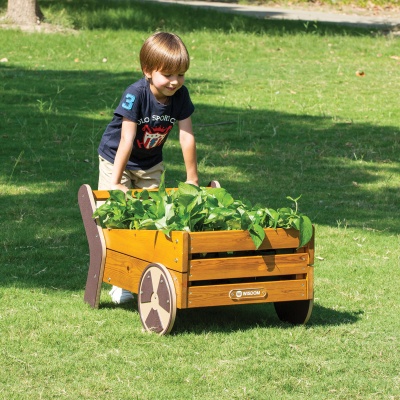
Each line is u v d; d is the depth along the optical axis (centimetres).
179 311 616
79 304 617
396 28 2664
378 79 1847
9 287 650
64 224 836
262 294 558
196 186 588
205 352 527
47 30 2230
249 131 1332
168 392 469
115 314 597
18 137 1228
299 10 3134
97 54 2034
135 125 607
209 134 1305
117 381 482
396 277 717
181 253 533
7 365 498
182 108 625
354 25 2678
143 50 593
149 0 2916
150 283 558
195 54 2091
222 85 1714
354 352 539
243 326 584
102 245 602
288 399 468
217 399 463
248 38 2288
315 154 1208
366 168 1148
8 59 1933
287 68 1958
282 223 564
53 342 534
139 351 525
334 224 882
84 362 506
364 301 650
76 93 1575
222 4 3128
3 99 1487
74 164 1093
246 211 561
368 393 482
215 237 539
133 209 591
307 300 576
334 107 1536
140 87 604
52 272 693
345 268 736
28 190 963
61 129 1292
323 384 489
